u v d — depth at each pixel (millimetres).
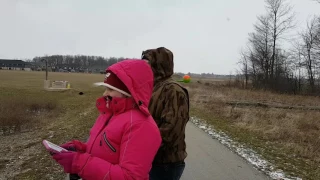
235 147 8586
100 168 2027
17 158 8180
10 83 48219
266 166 6777
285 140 9953
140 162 2117
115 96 2289
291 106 23688
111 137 2197
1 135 12273
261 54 52625
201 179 5789
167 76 3291
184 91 3209
